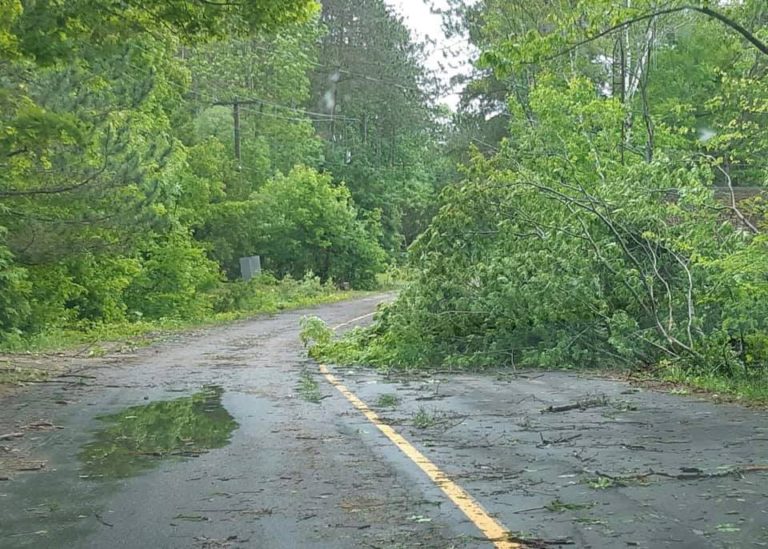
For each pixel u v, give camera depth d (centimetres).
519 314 1542
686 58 2650
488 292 1576
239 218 4634
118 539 542
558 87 2684
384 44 7606
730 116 1783
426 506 611
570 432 897
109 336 2655
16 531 561
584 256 1530
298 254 5469
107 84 1977
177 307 3541
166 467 755
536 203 1633
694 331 1414
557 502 615
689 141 2252
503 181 1653
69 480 710
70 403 1191
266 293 4597
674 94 2683
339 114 7531
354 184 7012
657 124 2269
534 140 1892
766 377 1281
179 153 3250
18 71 1570
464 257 1628
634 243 1544
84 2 1210
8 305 2252
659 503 607
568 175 1805
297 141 6519
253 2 1285
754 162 1669
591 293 1481
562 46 1156
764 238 1206
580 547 510
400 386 1338
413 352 1625
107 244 2072
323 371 1593
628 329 1459
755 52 1939
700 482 670
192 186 3872
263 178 5778
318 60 7406
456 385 1334
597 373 1442
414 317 1625
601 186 1661
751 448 795
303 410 1089
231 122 5544
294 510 605
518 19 3123
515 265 1538
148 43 2808
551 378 1388
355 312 3831
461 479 694
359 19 7606
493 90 4447
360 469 736
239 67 6241
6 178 1856
